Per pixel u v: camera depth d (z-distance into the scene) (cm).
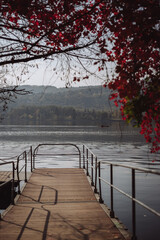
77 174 1282
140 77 490
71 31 509
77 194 890
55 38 532
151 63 491
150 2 427
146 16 428
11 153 3164
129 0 429
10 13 510
